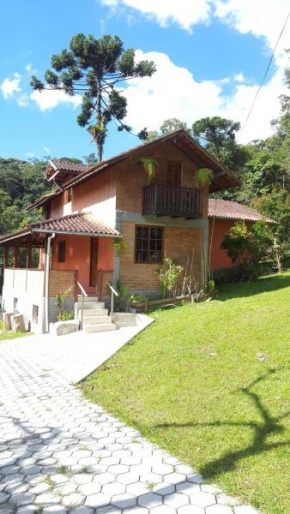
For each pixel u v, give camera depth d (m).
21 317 15.36
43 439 4.93
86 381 7.43
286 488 3.50
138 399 6.14
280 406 5.09
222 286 17.69
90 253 17.08
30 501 3.57
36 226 13.25
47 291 13.30
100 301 13.99
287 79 29.39
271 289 14.85
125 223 14.83
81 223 14.69
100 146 30.61
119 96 30.42
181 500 3.47
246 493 3.50
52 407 6.13
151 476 3.91
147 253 15.32
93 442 4.78
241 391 5.74
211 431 4.76
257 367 6.55
